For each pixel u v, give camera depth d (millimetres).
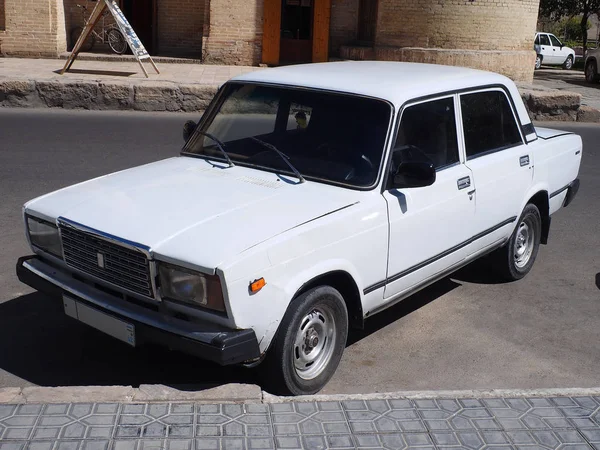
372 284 4738
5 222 7449
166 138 11859
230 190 4656
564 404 4301
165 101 14297
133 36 15383
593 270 7117
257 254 3926
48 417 3859
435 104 5250
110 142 11320
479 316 5926
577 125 15523
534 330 5707
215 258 3846
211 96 14430
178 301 4012
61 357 4891
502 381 4867
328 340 4562
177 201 4492
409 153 4988
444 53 18250
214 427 3863
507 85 6156
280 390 4312
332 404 4164
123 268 4145
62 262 4578
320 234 4266
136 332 4109
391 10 18469
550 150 6637
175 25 20172
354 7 19828
